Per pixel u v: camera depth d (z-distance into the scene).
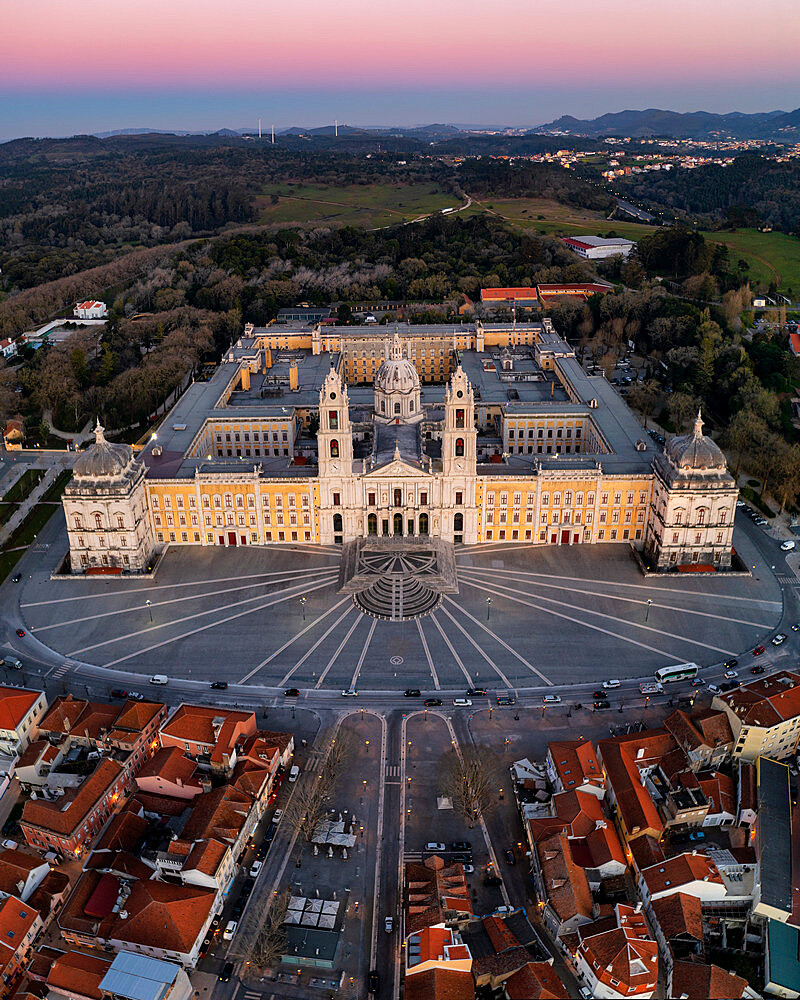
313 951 111.06
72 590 193.75
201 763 139.12
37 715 149.88
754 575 195.12
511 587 192.62
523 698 157.88
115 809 136.38
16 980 110.31
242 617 183.25
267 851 127.25
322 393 193.00
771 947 109.38
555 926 112.94
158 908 110.38
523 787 136.62
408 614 183.12
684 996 102.38
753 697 140.00
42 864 121.88
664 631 176.62
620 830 127.50
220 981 109.00
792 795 135.88
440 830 130.50
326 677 164.25
